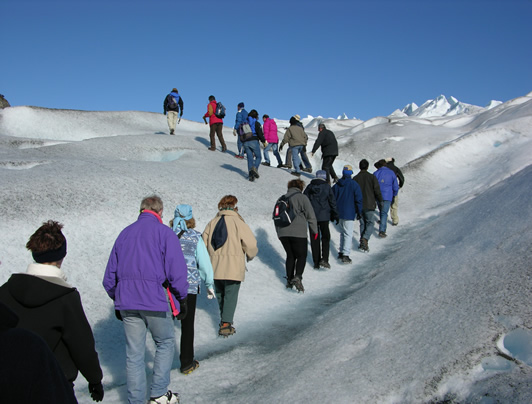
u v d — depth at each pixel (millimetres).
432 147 18062
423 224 9508
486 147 15289
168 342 3340
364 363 3268
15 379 1312
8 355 1322
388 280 5410
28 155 9836
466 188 11773
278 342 4539
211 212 7781
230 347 4508
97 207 6590
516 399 2277
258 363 4008
